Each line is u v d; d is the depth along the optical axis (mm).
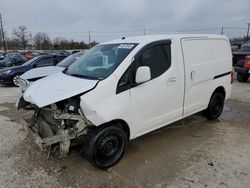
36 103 3150
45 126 3459
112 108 3277
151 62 3750
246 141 4391
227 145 4223
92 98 3129
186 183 3133
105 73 3418
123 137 3562
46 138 3119
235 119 5660
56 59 11492
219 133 4773
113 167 3533
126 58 3488
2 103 7434
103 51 4039
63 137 3133
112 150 3506
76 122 3268
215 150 4031
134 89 3502
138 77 3375
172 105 4164
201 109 4965
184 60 4250
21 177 3291
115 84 3305
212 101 5215
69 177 3299
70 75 3863
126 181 3205
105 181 3211
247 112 6258
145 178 3264
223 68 5266
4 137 4574
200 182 3148
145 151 4008
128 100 3445
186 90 4359
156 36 4086
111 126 3393
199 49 4594
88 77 3529
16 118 5750
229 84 5555
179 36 4270
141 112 3668
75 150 3980
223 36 5262
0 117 5844
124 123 3543
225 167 3492
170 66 4004
